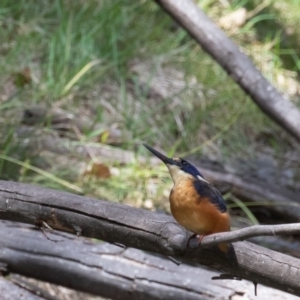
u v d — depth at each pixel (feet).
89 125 31.63
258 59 39.60
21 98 31.32
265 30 42.50
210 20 28.99
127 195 28.55
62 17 35.99
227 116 34.99
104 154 30.01
